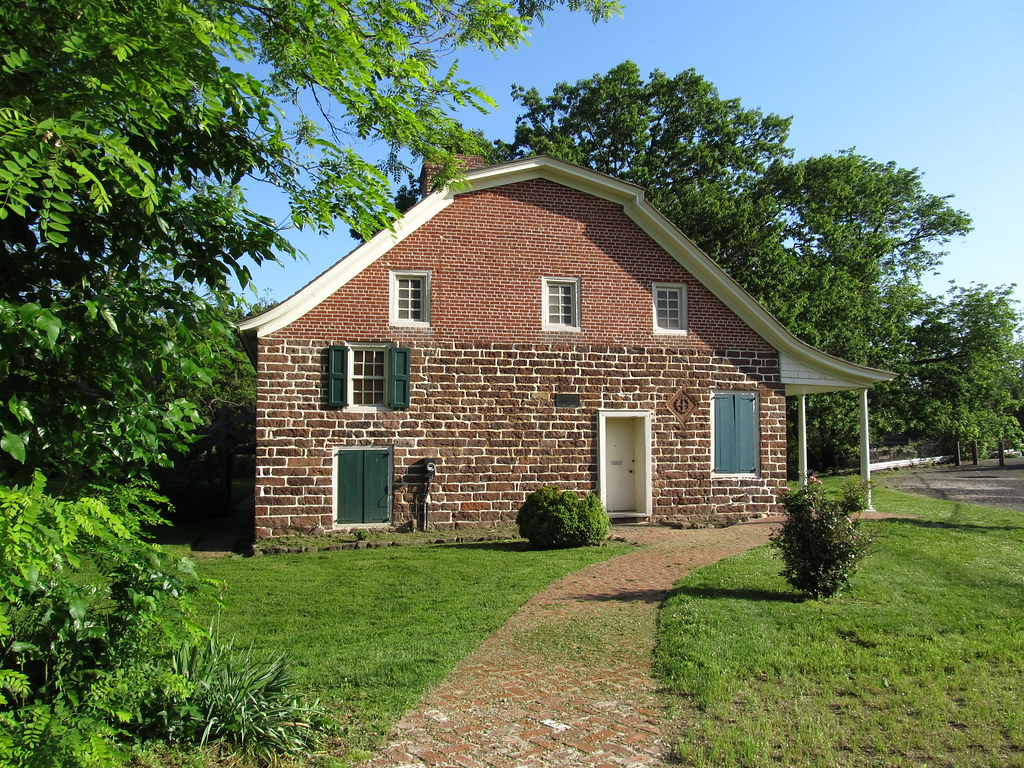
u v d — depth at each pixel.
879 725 5.70
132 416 4.12
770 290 30.88
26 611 4.17
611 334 18.19
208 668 5.52
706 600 9.67
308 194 5.58
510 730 5.74
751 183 34.66
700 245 31.45
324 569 13.05
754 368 19.02
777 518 18.66
